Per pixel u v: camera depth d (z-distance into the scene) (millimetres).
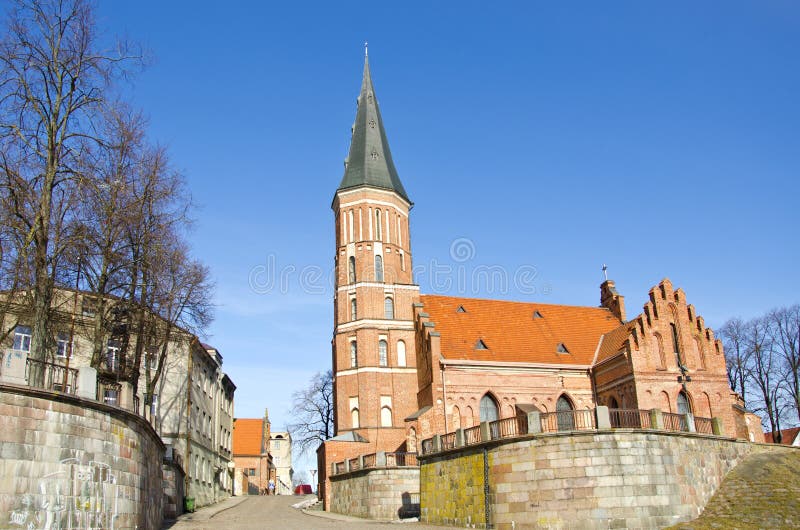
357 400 54406
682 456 33062
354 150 62438
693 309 52781
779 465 35500
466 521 34281
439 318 57156
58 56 28578
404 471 42938
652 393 49500
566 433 31125
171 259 34406
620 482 30469
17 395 19531
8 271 27062
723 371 52000
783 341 65875
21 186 27094
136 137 32125
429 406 51250
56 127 28281
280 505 56875
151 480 27859
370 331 55438
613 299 62875
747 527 29516
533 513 30844
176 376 48406
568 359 55531
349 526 34719
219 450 64500
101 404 22234
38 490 19562
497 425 33812
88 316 36031
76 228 29078
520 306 61312
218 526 33438
